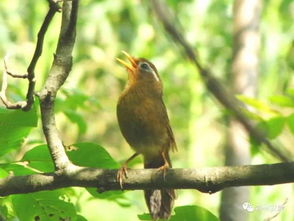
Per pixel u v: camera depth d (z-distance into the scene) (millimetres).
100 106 11547
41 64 14422
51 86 7891
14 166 8062
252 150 8523
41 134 13148
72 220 8227
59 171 7812
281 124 8180
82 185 7840
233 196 10992
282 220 10961
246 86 11914
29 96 7648
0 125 7742
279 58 15875
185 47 4934
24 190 7832
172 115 20469
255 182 7398
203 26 18438
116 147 21469
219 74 18141
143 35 18750
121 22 19859
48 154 8047
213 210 16281
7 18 18156
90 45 19516
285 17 17828
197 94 18922
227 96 4969
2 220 7902
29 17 18141
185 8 18156
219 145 20469
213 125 20344
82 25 19094
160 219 9359
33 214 8188
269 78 15602
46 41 14656
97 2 18938
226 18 18578
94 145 8055
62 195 8594
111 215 16688
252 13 12367
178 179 7578
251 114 8117
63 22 8039
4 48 16609
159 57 18656
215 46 18562
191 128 19203
